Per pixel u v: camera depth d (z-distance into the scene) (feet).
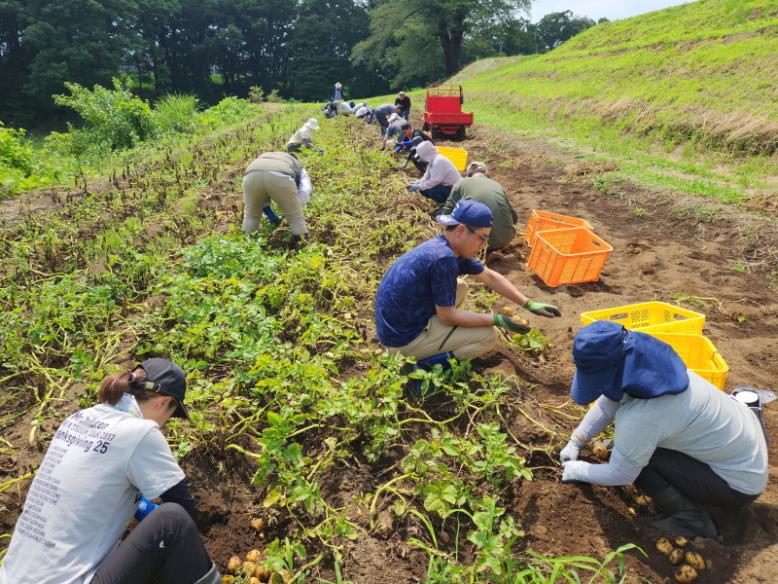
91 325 15.90
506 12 159.02
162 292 17.52
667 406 9.08
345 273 18.60
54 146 58.13
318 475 11.14
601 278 21.18
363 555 9.67
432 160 26.02
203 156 37.17
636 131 44.09
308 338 14.75
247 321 15.64
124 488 7.58
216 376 14.26
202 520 10.60
